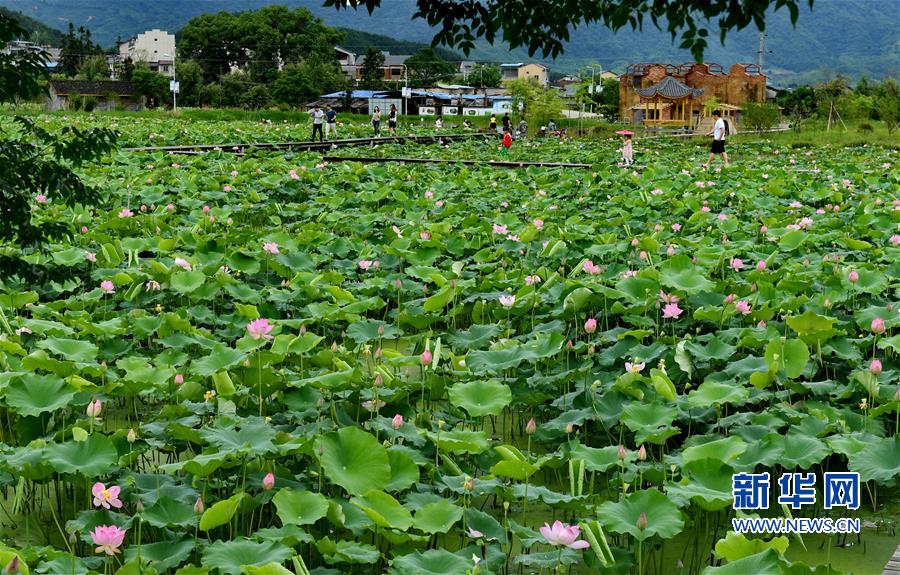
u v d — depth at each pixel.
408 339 6.78
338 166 18.09
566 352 6.45
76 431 4.45
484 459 4.92
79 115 44.38
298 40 90.69
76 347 5.81
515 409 6.09
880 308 6.62
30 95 5.24
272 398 5.83
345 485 4.07
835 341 6.08
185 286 7.56
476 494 4.31
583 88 51.56
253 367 5.33
